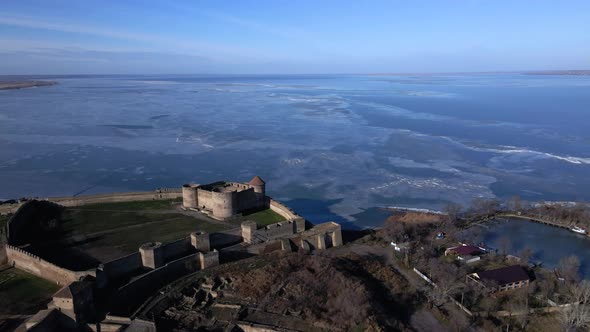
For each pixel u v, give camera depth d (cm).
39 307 6475
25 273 7544
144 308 6800
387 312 7250
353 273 8362
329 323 6662
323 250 9506
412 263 9012
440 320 7231
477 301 7775
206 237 8594
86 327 6366
